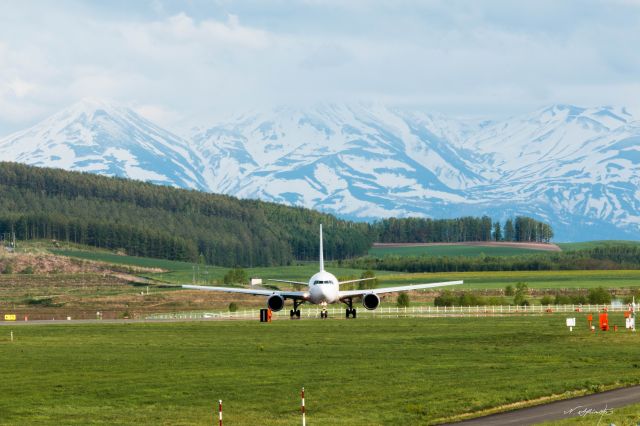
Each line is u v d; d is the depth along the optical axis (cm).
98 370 9850
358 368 9738
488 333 14100
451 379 8750
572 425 6275
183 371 9675
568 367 9575
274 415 7119
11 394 8212
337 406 7406
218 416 7106
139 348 12300
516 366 9712
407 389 8156
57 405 7650
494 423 6531
